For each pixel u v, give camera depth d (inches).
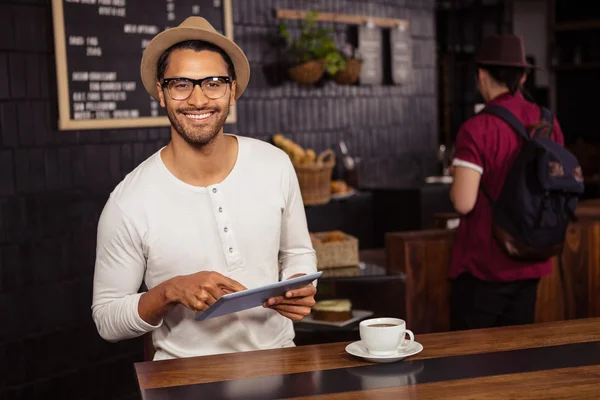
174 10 161.8
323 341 118.6
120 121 152.7
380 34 217.5
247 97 187.0
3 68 135.4
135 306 72.6
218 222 76.0
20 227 138.2
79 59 145.6
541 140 102.5
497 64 106.9
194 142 73.8
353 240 125.6
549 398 57.8
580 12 311.7
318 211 191.6
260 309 78.2
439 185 214.4
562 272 124.9
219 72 74.0
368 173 219.5
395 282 119.7
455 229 130.5
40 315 141.3
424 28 235.6
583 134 319.6
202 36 74.0
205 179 76.6
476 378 62.5
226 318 76.6
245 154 79.0
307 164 180.2
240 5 183.5
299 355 70.6
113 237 75.6
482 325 107.0
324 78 203.6
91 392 149.7
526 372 63.6
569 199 103.5
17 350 137.8
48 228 142.7
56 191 143.9
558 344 71.3
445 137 297.4
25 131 138.9
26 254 139.0
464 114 296.4
